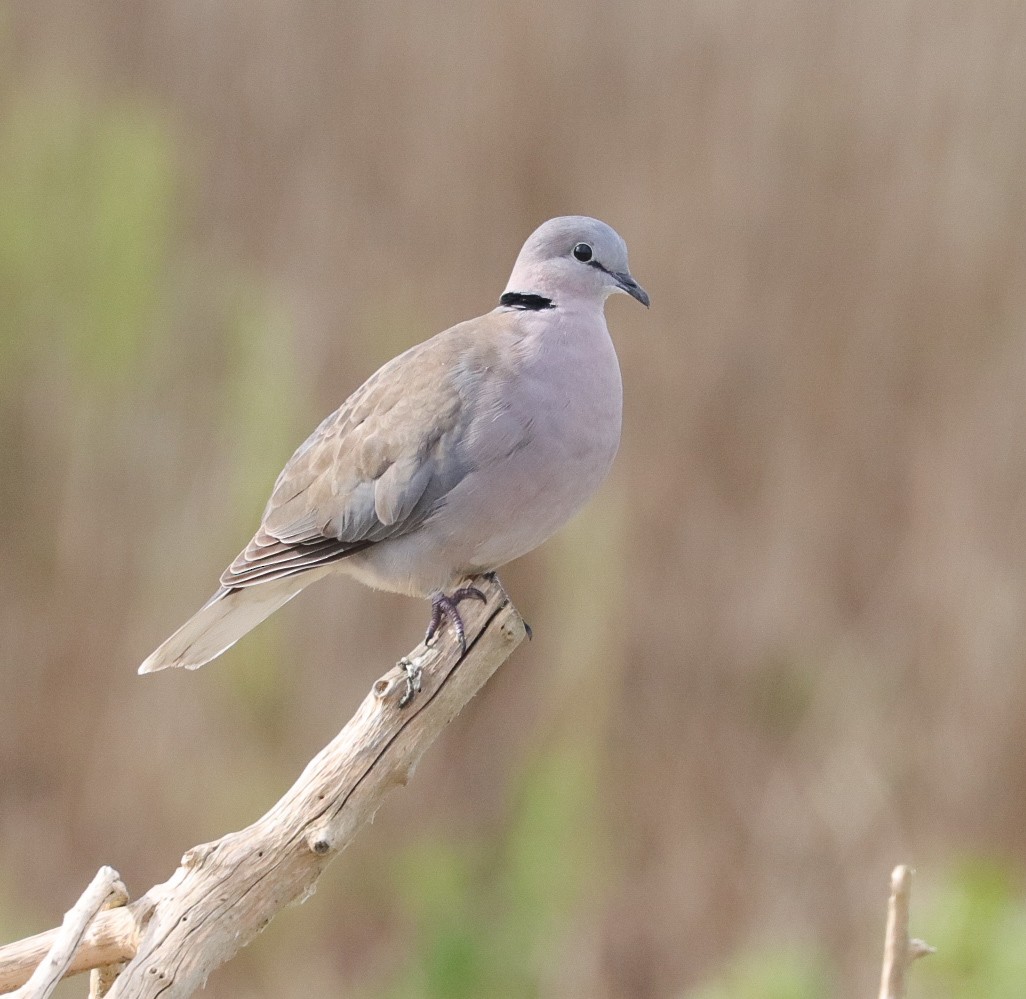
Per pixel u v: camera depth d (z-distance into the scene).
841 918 14.63
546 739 15.24
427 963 14.53
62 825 15.24
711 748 15.16
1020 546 15.08
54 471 16.08
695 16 15.96
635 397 15.39
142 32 16.97
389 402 8.02
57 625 15.73
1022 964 12.68
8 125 16.48
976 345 15.59
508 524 7.85
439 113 16.09
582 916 14.71
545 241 8.25
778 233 15.62
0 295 16.03
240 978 14.62
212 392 16.02
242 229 16.34
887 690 15.26
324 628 15.00
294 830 5.79
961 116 15.86
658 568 15.22
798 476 15.41
